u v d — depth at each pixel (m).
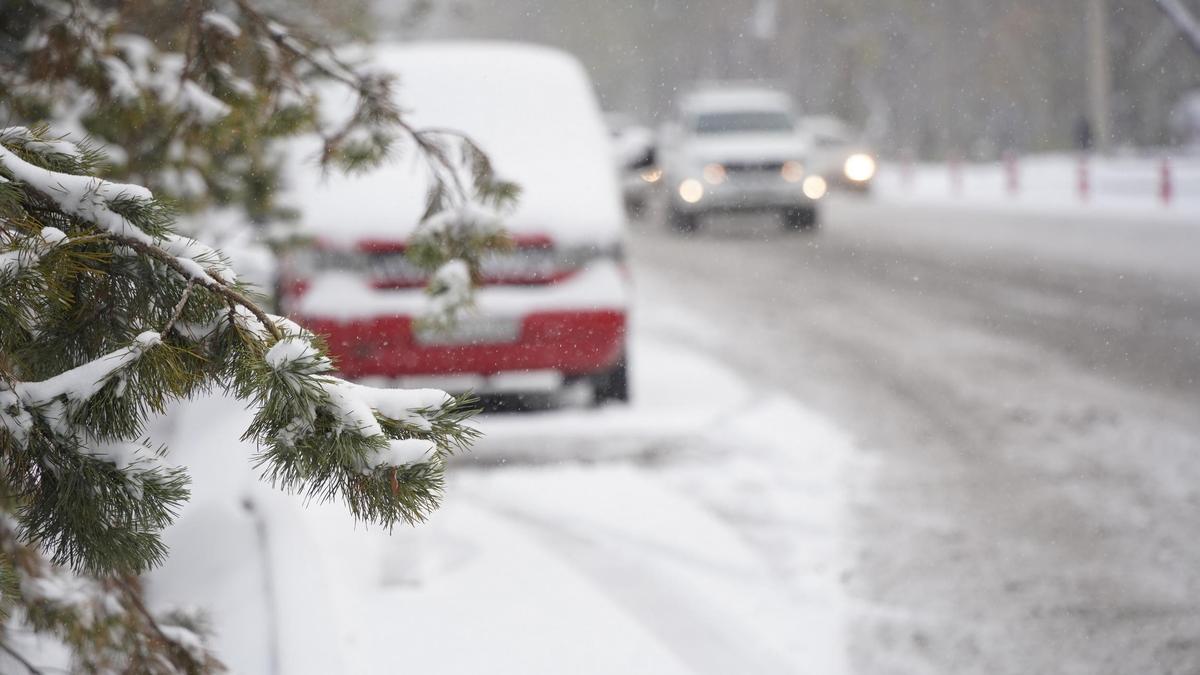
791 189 45.69
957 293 28.41
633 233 47.84
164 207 4.44
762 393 18.03
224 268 4.36
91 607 6.31
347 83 8.37
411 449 4.02
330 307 14.16
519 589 9.27
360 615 8.30
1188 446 14.70
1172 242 36.34
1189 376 18.66
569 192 15.48
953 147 114.94
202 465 8.46
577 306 14.85
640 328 24.69
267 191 9.92
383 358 14.34
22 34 8.30
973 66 112.56
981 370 19.59
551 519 11.91
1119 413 16.45
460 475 13.44
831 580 10.42
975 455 14.57
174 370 4.07
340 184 14.64
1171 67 95.19
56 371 4.35
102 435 4.13
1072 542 11.46
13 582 5.02
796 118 48.41
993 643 9.22
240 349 4.19
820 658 8.89
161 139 8.23
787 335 23.42
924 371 19.64
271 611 7.07
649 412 16.53
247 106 8.07
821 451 14.70
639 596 9.89
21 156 4.46
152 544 4.30
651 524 11.79
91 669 6.30
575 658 8.16
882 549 11.23
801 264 35.53
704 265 35.94
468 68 17.25
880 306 26.86
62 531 4.21
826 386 18.58
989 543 11.41
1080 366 19.72
